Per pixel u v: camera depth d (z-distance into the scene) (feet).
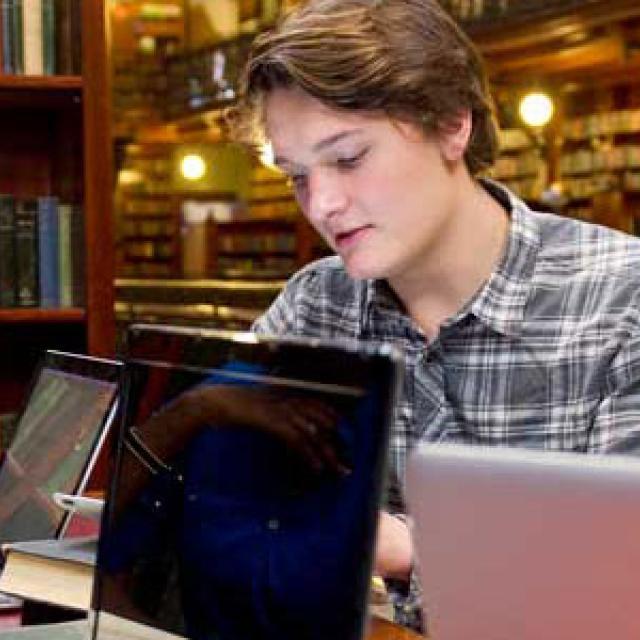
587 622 2.92
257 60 4.31
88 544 4.58
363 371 3.05
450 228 4.67
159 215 37.06
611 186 27.09
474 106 4.66
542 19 21.26
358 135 4.25
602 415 4.61
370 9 4.34
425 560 3.08
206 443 3.51
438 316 4.87
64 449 5.41
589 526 2.86
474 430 4.82
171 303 22.26
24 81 9.23
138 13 35.96
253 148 4.74
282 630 3.22
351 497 3.06
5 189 10.11
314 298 5.37
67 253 9.55
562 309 4.75
